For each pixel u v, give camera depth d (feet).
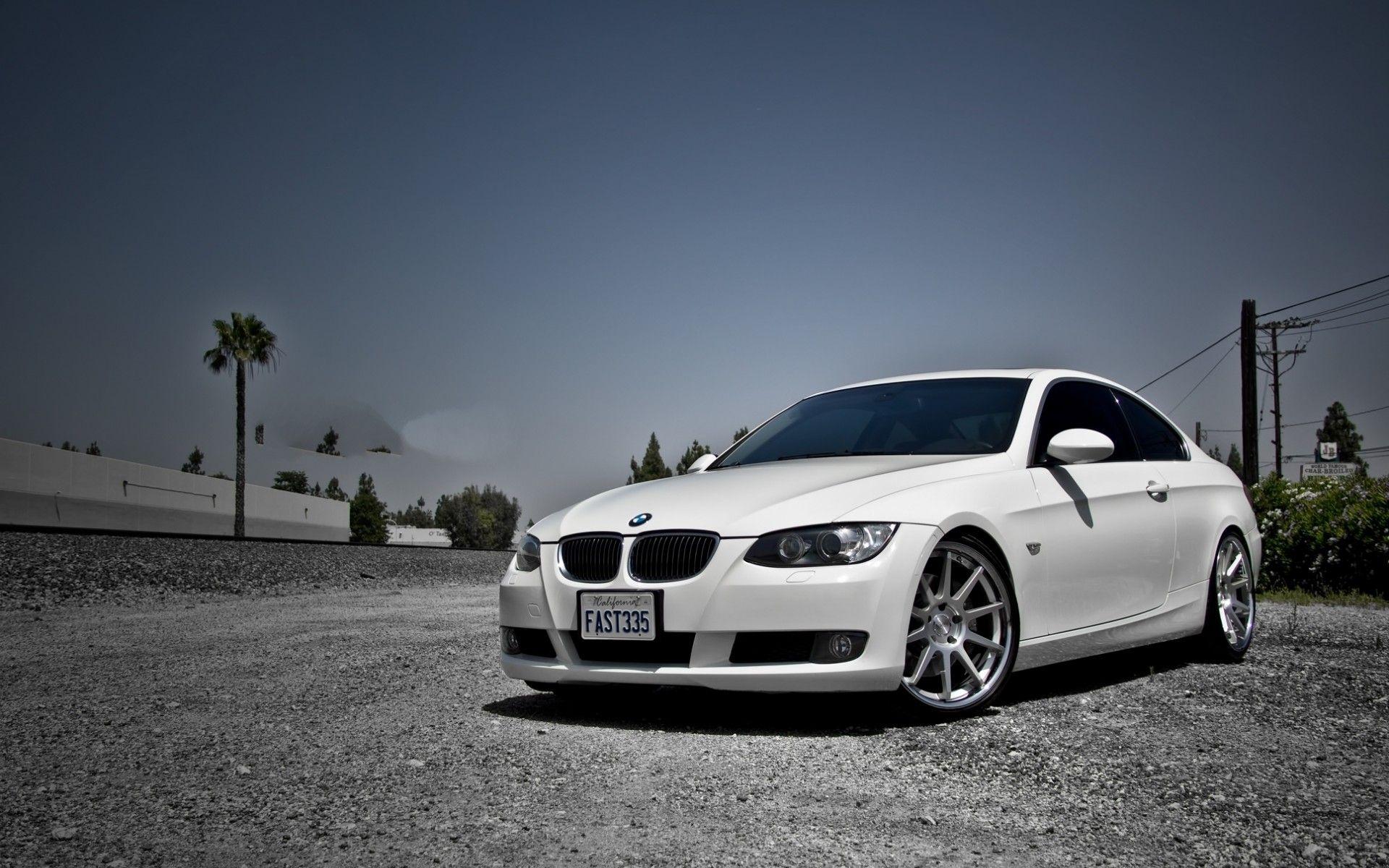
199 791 9.99
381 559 55.93
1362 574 32.60
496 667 18.30
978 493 13.56
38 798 9.81
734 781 9.94
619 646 13.00
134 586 37.37
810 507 12.54
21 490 87.81
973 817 8.75
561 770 10.53
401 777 10.36
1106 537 15.38
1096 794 9.43
